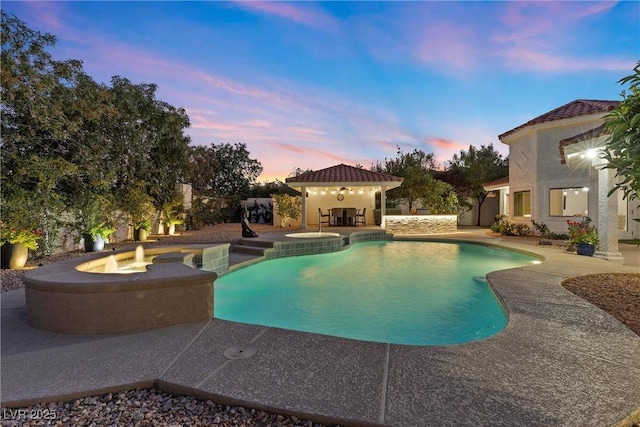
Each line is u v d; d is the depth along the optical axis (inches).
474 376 103.2
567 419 81.7
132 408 93.4
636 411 85.0
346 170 758.5
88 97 424.5
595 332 140.9
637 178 154.4
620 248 434.0
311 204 866.1
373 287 304.3
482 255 463.8
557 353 120.2
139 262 287.9
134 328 145.1
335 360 114.9
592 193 522.6
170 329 146.2
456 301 259.9
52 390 98.7
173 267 176.1
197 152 1089.4
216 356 119.1
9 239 305.0
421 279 331.9
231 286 309.3
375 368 108.8
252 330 144.5
